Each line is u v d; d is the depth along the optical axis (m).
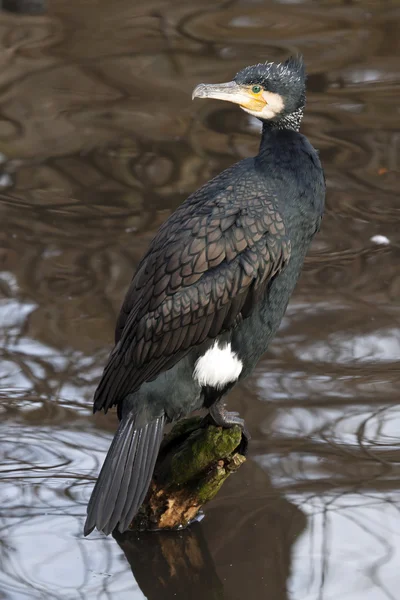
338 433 10.09
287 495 9.20
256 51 19.12
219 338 8.19
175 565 8.43
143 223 14.45
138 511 8.71
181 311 7.87
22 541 8.68
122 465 7.78
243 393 10.86
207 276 7.90
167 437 8.51
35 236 14.20
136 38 19.83
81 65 18.83
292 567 8.31
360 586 8.10
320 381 11.07
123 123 17.12
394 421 10.28
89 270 13.34
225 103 17.97
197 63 18.70
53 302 12.70
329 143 16.47
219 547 8.59
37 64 18.88
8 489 9.27
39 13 21.02
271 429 10.18
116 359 8.05
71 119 17.22
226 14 20.91
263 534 8.73
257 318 8.28
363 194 15.22
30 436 10.09
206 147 16.34
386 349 11.73
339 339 11.95
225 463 8.23
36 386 11.00
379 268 13.54
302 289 13.12
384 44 19.55
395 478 9.41
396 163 15.92
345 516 8.91
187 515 8.71
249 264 7.95
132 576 8.34
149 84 18.25
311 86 18.20
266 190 8.11
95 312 12.41
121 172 15.71
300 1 21.61
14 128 16.97
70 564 8.44
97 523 7.54
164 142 16.55
